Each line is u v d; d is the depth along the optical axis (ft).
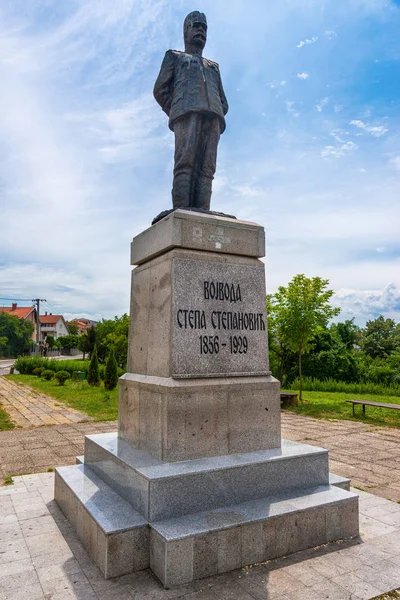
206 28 17.01
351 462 22.71
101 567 10.21
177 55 16.72
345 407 43.55
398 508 14.37
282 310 49.57
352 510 12.08
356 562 10.66
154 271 14.39
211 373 13.11
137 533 10.24
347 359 77.77
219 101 16.33
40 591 9.48
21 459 23.45
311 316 47.37
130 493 11.64
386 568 10.39
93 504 11.63
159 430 12.42
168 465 11.60
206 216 13.92
